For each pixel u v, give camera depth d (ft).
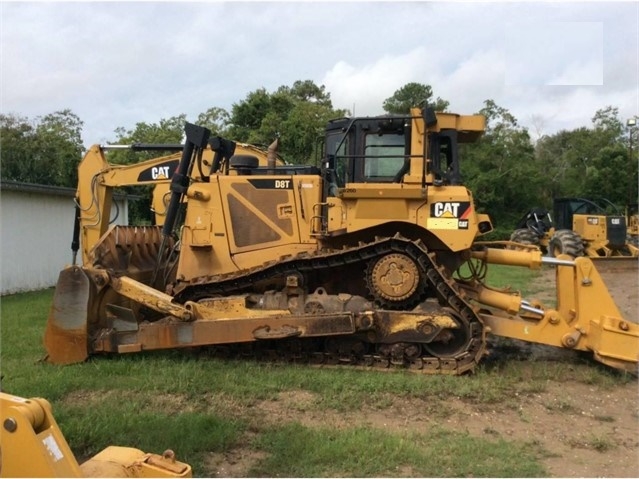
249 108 113.60
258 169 24.54
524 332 20.29
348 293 22.34
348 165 22.77
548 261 20.92
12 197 45.29
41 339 25.21
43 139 94.27
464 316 20.10
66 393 17.75
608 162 133.08
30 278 47.21
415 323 19.72
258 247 22.65
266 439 13.94
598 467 12.94
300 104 106.42
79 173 27.91
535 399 17.39
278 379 18.63
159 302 20.89
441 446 13.79
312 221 22.15
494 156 128.88
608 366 20.06
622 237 60.39
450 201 20.12
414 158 21.50
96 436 13.92
